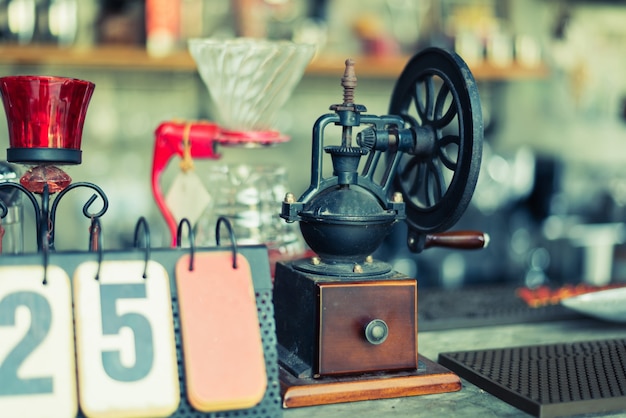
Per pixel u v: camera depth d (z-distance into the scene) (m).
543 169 2.89
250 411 0.93
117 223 2.69
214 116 2.85
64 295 0.90
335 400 1.00
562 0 3.13
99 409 0.88
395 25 2.83
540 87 3.17
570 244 2.78
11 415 0.86
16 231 1.13
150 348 0.90
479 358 1.12
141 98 2.78
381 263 1.09
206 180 2.80
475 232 1.15
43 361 0.88
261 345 0.93
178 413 0.91
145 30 2.47
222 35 2.61
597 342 1.18
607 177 3.24
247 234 1.25
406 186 1.15
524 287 1.50
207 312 0.92
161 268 0.93
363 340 1.02
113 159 2.75
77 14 2.58
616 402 0.99
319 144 1.05
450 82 1.06
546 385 1.03
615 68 3.23
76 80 1.01
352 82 1.06
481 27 2.84
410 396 1.03
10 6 2.27
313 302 1.02
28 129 1.01
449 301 1.39
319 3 2.72
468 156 1.03
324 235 1.04
